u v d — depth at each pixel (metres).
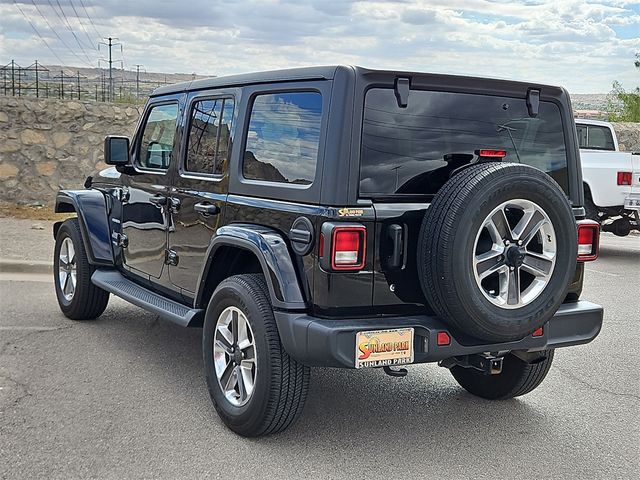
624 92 28.83
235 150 4.70
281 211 4.18
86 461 4.00
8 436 4.30
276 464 4.05
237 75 4.84
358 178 3.91
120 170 6.18
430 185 4.13
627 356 6.48
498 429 4.70
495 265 3.89
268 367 4.11
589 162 12.23
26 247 9.97
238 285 4.34
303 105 4.18
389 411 4.96
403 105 4.05
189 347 6.21
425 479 3.95
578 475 4.05
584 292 9.31
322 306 3.89
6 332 6.53
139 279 6.20
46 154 12.79
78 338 6.40
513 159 4.48
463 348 4.02
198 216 5.07
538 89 4.53
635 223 12.34
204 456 4.12
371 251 3.92
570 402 5.26
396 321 3.96
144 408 4.81
